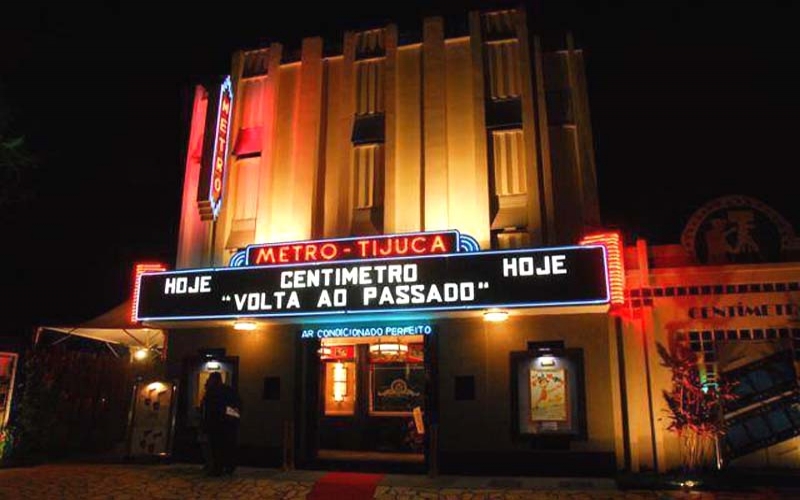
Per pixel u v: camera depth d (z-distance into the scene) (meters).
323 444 15.40
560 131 13.34
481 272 11.58
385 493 10.35
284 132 14.58
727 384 11.27
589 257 11.19
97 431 16.34
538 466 11.59
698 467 11.06
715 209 12.35
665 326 11.93
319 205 13.90
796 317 11.55
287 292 12.48
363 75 14.60
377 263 12.13
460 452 11.92
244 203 14.49
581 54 13.70
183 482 11.28
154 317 13.11
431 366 12.40
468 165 13.32
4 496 10.18
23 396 14.35
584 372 11.77
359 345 15.78
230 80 14.74
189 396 13.73
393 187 13.41
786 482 10.48
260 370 13.35
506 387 12.03
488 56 14.02
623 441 11.54
